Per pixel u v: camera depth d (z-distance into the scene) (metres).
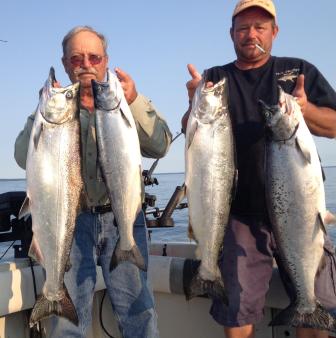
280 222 1.43
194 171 1.42
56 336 1.43
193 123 1.42
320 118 1.47
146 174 1.72
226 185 1.42
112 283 1.50
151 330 1.48
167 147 1.63
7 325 1.58
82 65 1.51
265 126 1.44
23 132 1.56
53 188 1.38
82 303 1.46
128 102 1.47
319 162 1.42
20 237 1.70
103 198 1.51
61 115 1.40
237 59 1.58
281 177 1.42
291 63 1.55
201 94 1.42
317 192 1.40
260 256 1.48
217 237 1.42
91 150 1.52
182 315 1.72
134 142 1.41
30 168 1.38
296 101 1.41
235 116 1.52
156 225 1.73
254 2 1.48
